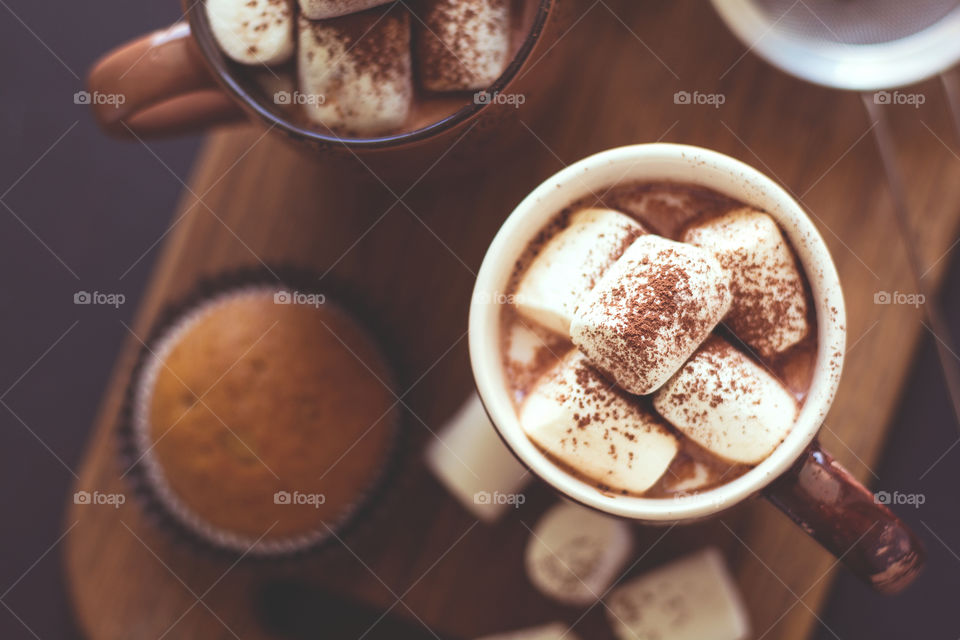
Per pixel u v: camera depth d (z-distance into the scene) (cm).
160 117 34
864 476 39
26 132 49
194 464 39
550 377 31
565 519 40
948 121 39
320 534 39
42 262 48
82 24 48
